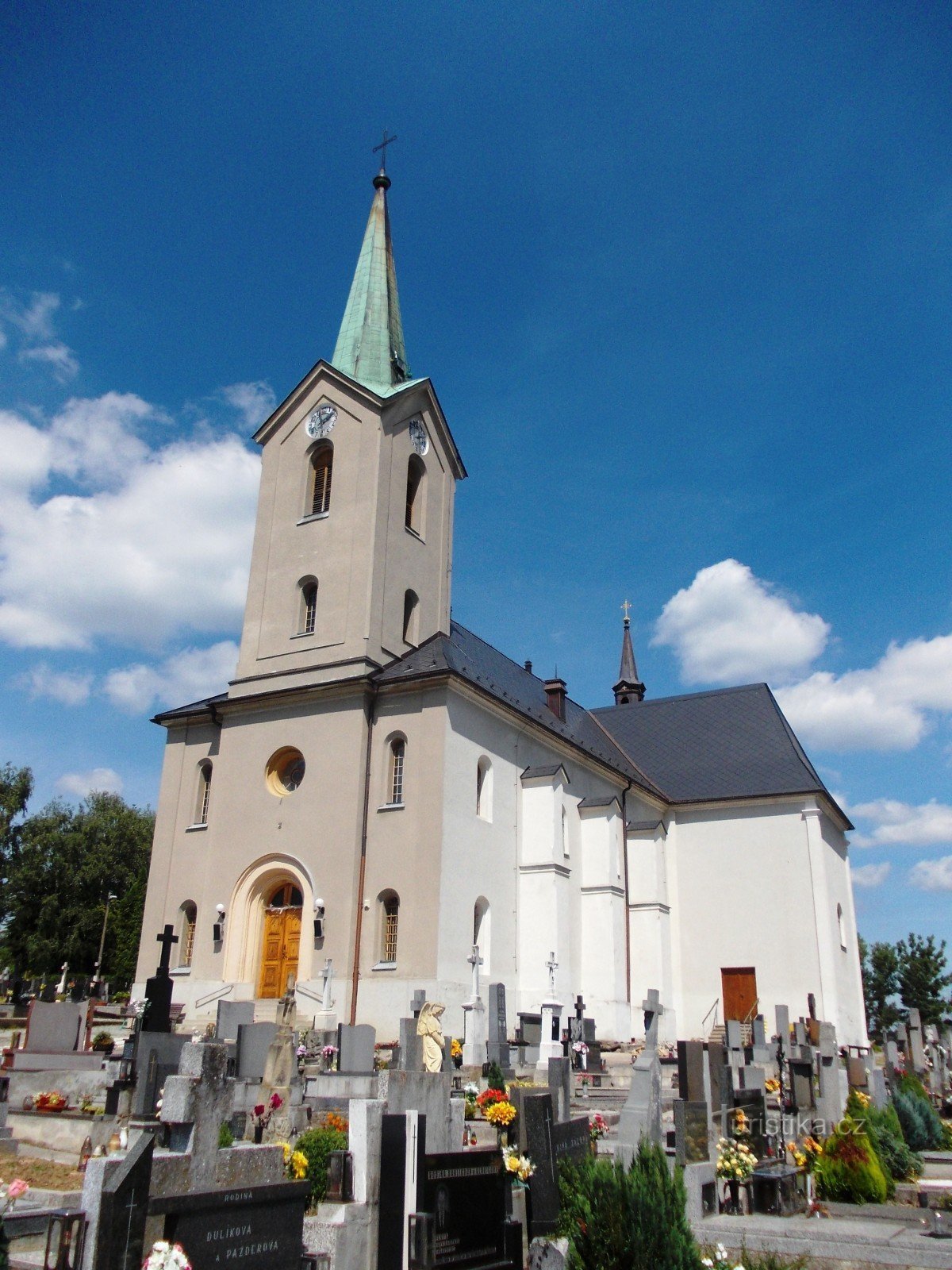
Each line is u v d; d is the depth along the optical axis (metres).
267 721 35.34
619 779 43.28
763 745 48.69
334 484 37.75
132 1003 33.75
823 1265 12.41
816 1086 22.31
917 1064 32.97
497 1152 12.44
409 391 38.97
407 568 37.72
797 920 43.44
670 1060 29.27
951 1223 13.34
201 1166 10.88
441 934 30.36
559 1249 10.77
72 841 70.88
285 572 37.59
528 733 37.59
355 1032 22.98
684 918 45.31
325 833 32.66
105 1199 8.78
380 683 33.56
